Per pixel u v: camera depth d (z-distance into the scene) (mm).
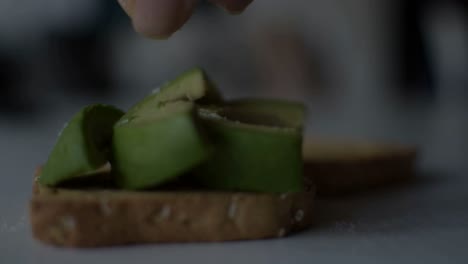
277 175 322
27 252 302
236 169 321
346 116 972
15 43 1156
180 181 328
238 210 316
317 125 846
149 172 311
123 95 1173
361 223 348
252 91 1219
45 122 842
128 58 1429
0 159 555
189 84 343
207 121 321
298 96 1171
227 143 320
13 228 334
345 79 1396
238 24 1334
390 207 383
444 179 464
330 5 1364
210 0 337
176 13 332
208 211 314
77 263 292
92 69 1281
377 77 1386
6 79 996
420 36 1159
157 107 327
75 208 304
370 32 1377
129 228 310
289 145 321
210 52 1328
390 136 721
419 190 430
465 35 1109
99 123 327
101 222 307
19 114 917
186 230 314
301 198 329
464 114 961
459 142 665
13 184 440
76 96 1151
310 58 1236
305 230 335
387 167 441
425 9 1119
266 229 320
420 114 980
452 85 1252
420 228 340
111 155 324
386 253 304
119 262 293
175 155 304
